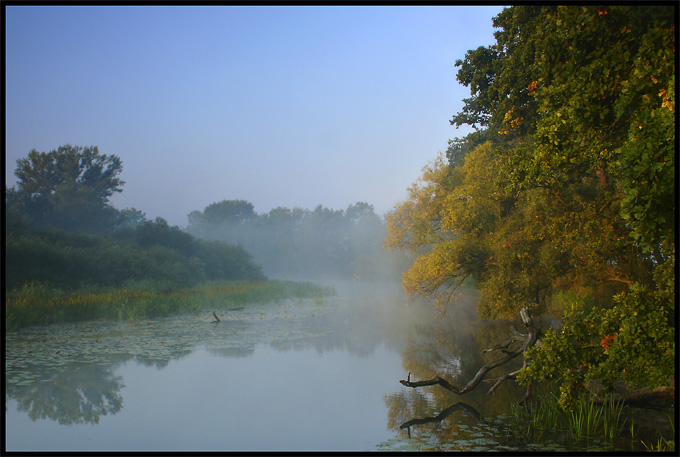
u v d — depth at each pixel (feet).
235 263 156.87
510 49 48.55
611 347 22.93
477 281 59.16
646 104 21.59
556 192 38.88
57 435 24.21
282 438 23.86
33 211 155.12
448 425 25.80
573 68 27.37
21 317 58.75
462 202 57.00
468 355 44.75
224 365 39.42
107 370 37.37
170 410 28.12
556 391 31.55
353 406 29.12
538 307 47.09
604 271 38.81
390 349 47.34
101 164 198.08
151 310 71.10
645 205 18.31
